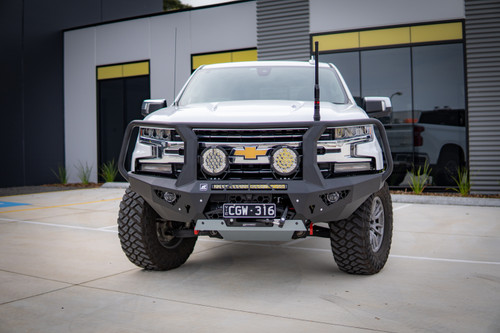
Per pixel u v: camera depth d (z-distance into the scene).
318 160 3.62
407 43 10.86
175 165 3.76
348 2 11.34
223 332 2.76
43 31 14.64
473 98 10.34
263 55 12.36
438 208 8.52
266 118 3.69
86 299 3.39
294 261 4.56
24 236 5.86
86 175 14.81
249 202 3.58
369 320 2.93
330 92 4.69
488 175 10.27
